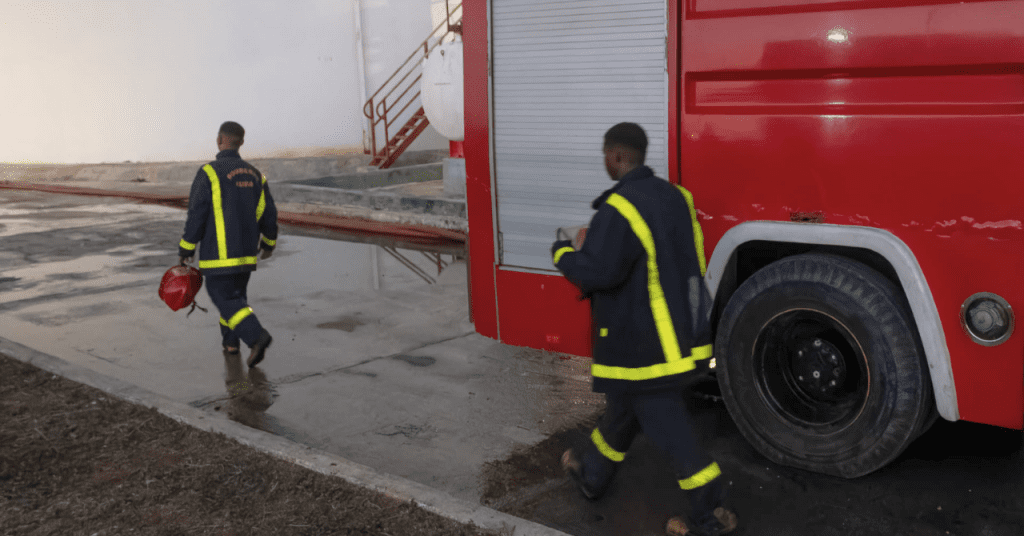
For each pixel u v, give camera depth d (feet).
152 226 38.14
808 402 12.07
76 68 57.47
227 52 58.85
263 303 23.54
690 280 9.80
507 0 14.12
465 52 14.84
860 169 11.09
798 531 10.45
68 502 11.13
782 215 11.80
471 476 12.38
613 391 9.87
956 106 10.36
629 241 9.43
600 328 9.91
